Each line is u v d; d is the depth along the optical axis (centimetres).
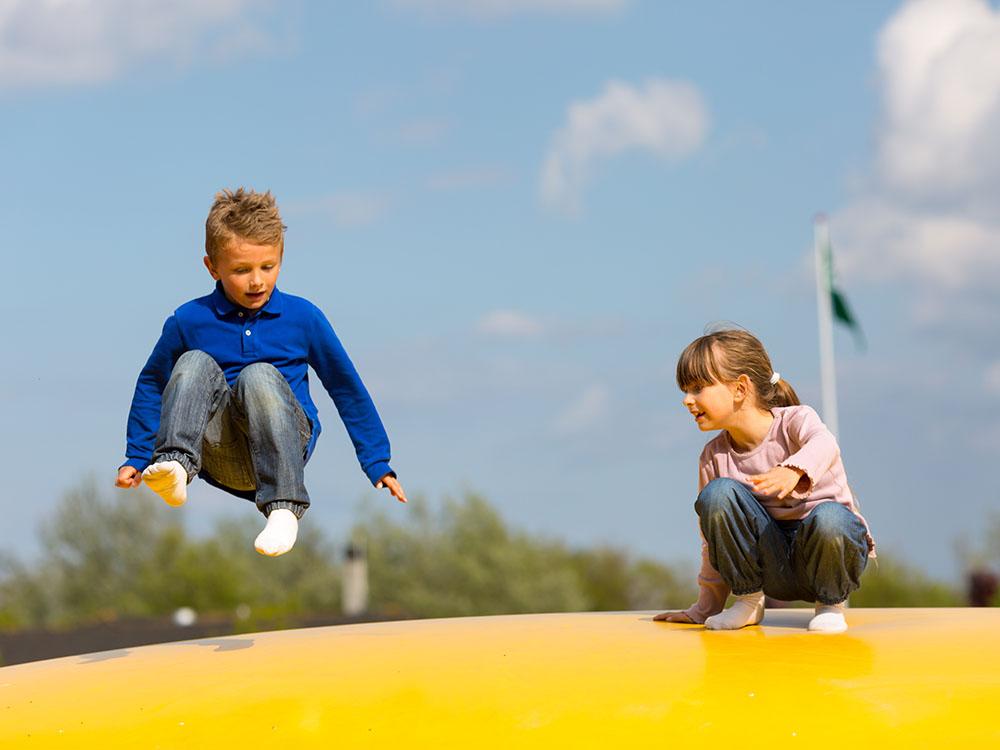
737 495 713
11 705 601
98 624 4481
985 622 681
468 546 9462
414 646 657
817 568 699
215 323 747
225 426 739
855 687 542
